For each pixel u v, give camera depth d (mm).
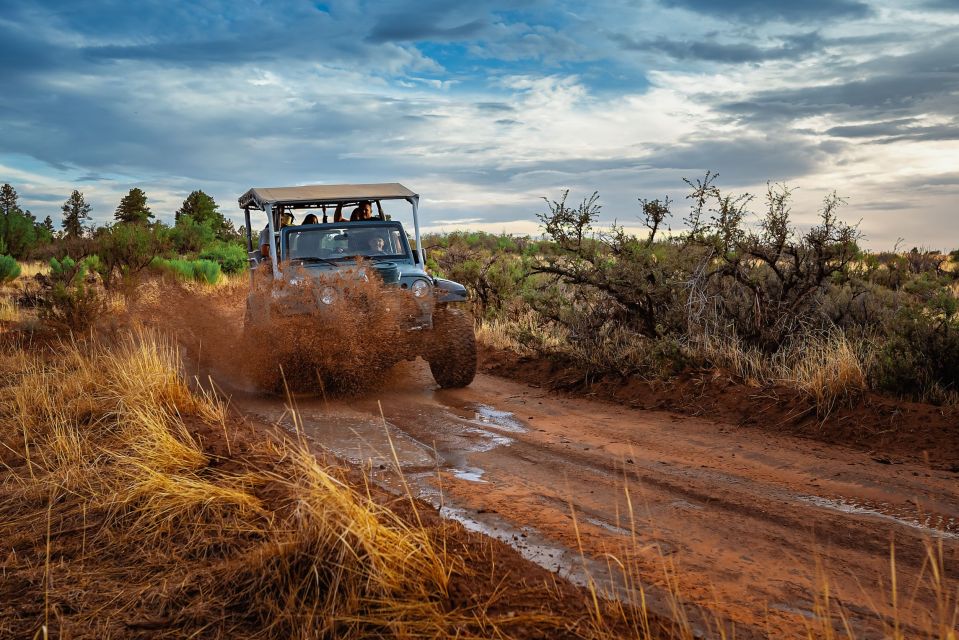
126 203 77688
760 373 7262
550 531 3914
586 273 9289
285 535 3424
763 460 5320
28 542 3672
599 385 8055
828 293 8836
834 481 4793
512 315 12984
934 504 4309
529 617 2713
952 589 3158
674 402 7160
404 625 2594
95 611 2895
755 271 8742
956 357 6406
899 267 12984
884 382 6410
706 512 4230
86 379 7449
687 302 8547
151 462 4711
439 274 16953
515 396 8023
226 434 5555
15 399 7000
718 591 3164
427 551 3047
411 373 9516
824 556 3566
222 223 58219
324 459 5047
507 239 30312
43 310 13359
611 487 4727
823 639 2729
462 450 5699
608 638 2609
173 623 2783
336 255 9070
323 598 2861
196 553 3432
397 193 9602
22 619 2838
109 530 3760
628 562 3473
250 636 2664
